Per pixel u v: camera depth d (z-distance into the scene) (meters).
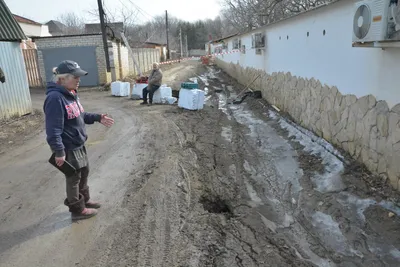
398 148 4.75
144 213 4.45
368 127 5.55
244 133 9.02
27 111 11.46
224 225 4.36
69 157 3.94
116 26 31.69
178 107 12.16
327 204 4.98
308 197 5.30
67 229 4.09
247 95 14.34
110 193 5.05
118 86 15.67
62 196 4.99
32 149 7.50
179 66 36.28
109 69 19.00
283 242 4.11
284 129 9.01
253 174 6.29
